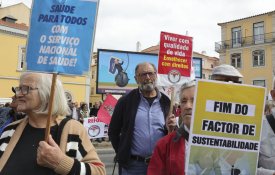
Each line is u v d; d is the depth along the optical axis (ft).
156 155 9.98
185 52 17.07
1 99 57.82
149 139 13.60
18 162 8.37
